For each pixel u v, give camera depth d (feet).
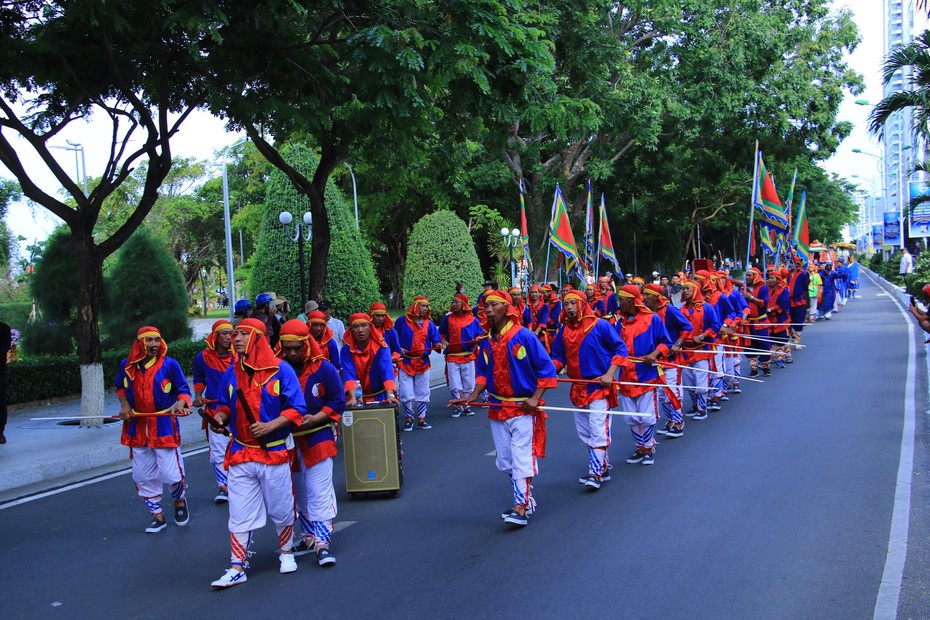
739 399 44.01
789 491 25.64
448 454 34.12
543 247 112.88
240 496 19.88
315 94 45.03
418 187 117.50
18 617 18.66
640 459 30.76
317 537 21.09
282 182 75.92
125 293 66.18
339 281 76.38
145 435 24.76
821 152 114.52
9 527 26.45
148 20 37.70
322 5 41.75
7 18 39.81
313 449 21.01
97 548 23.70
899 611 16.75
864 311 96.99
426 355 40.96
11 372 50.62
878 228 257.96
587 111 49.03
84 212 43.09
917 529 21.72
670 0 94.53
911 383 45.55
